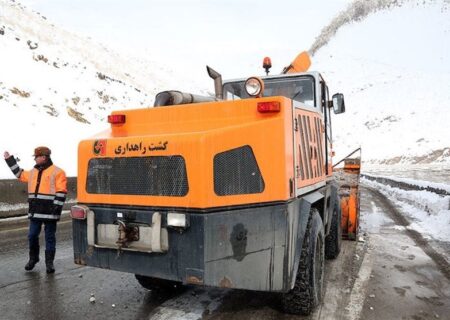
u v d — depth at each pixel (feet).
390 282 17.51
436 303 15.17
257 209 11.75
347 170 26.99
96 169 12.92
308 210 13.57
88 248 13.06
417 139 196.65
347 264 20.29
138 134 13.28
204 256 11.21
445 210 32.50
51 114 65.36
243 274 11.60
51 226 18.84
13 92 64.13
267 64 20.33
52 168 18.94
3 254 22.08
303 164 14.02
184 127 12.67
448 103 224.12
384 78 283.38
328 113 21.15
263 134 11.87
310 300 13.57
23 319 13.46
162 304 14.76
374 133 215.31
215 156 11.40
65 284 17.08
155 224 11.69
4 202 35.91
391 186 65.16
